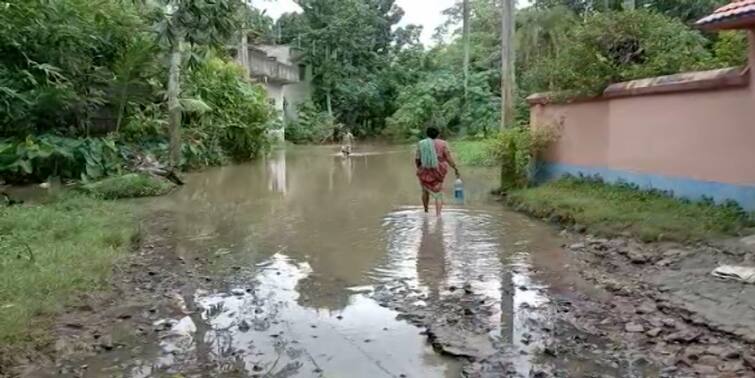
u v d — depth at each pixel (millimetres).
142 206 11305
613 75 10383
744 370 3895
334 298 5621
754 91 7371
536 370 3979
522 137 12211
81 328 4781
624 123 9938
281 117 33250
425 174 10102
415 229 8883
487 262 6867
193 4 8188
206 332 4766
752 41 7379
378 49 49125
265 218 10062
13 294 5137
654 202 8695
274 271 6598
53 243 7141
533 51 22938
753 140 7406
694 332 4547
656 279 5926
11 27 14438
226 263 6957
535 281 6078
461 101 33625
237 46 25688
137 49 16109
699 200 8320
